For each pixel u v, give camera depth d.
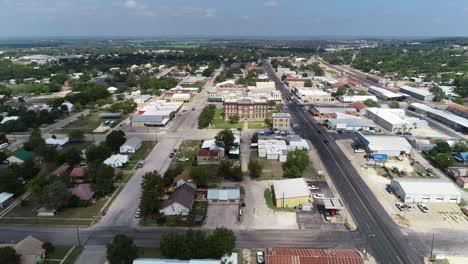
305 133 160.00
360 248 74.56
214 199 93.38
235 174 106.88
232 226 83.12
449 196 93.62
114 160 118.88
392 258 71.38
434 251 73.44
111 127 170.38
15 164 112.00
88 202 93.00
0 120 175.88
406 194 93.81
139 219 86.31
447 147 128.38
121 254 65.19
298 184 98.25
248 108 181.38
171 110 190.38
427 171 115.50
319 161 125.25
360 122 166.00
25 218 87.06
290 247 74.81
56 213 89.06
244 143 145.00
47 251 72.31
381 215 88.19
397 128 159.88
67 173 107.25
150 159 126.75
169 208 87.31
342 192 101.06
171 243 68.44
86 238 78.38
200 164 121.94
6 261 63.28
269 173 113.88
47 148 120.75
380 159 124.56
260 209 91.12
